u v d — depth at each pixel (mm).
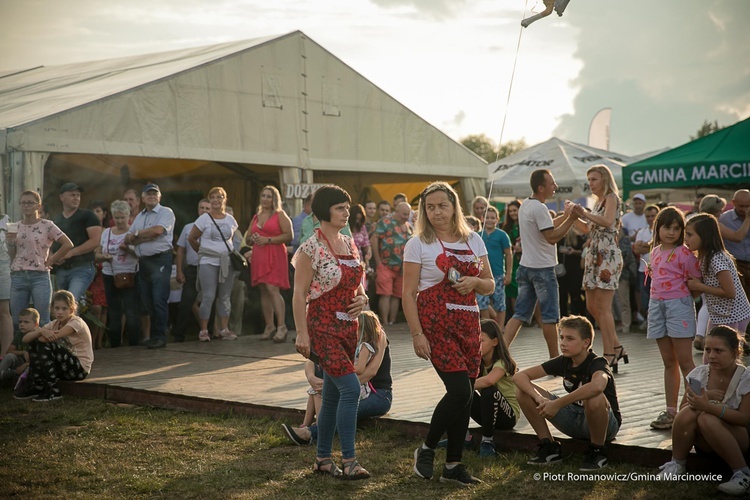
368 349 5465
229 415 6047
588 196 15836
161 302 9359
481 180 15602
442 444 5137
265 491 4289
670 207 5387
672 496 4059
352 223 11305
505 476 4512
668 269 5266
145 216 9500
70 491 4336
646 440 4777
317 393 5363
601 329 7289
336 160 13109
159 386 6773
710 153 12680
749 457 4250
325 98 12992
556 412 4566
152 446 5219
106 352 8945
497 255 9398
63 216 8648
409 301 4457
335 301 4535
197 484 4402
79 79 13164
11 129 9234
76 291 8523
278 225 9875
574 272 11766
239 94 11875
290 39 12539
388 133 13930
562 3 6707
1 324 7715
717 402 4215
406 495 4223
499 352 5051
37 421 5977
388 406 5602
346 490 4309
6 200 9227
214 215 10094
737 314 5211
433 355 4418
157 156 10828
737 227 8156
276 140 12336
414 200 16719
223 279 10008
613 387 4699
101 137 10211
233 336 10227
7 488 4363
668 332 5211
